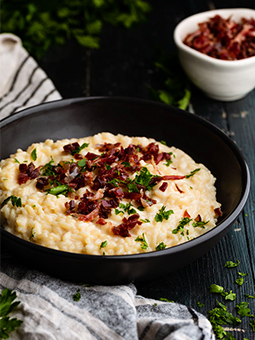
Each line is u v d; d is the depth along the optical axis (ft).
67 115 2.01
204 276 1.76
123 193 1.71
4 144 1.90
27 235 1.65
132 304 1.59
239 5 2.92
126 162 1.80
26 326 1.52
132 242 1.62
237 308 1.68
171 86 2.46
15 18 2.64
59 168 1.78
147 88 2.36
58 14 2.70
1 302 1.55
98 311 1.56
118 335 1.52
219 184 1.88
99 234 1.63
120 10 2.85
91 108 2.03
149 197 1.74
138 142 1.92
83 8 2.78
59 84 2.50
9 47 2.41
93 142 1.91
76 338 1.51
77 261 1.52
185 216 1.70
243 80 2.31
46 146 1.89
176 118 2.01
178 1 2.97
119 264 1.53
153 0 2.97
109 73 2.58
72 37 2.77
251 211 1.97
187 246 1.55
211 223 1.72
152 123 2.04
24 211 1.66
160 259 1.54
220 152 1.91
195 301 1.70
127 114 2.05
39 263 1.59
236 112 2.39
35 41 2.68
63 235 1.63
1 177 1.75
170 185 1.76
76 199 1.71
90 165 1.78
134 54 2.69
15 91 2.31
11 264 1.71
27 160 1.83
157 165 1.83
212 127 1.94
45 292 1.59
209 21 2.46
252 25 2.41
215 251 1.83
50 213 1.67
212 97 2.44
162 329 1.54
